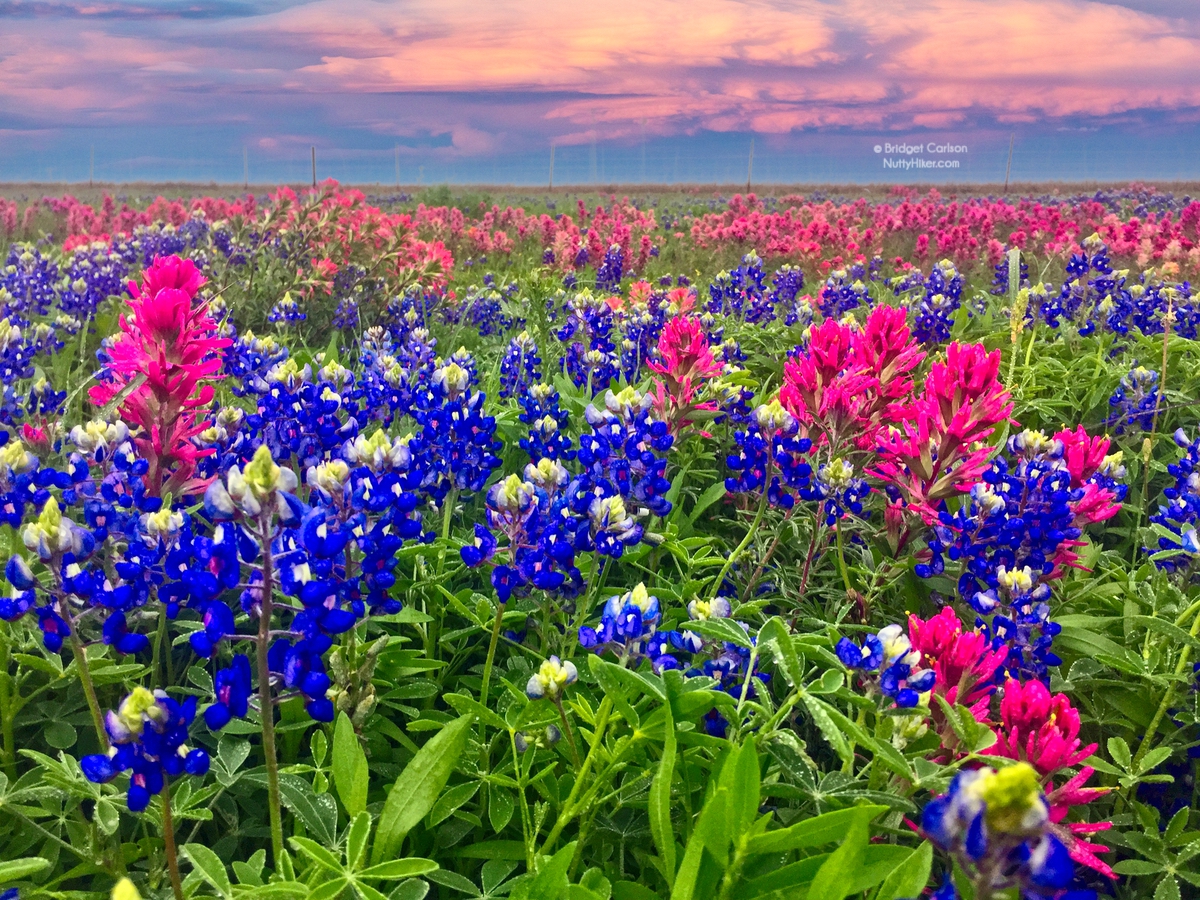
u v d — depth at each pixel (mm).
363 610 442
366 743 489
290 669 352
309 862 393
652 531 643
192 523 568
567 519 487
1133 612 577
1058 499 561
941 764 422
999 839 252
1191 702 515
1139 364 1135
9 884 421
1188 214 2695
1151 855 462
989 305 1563
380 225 1566
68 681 500
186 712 333
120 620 392
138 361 535
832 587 676
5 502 458
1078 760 392
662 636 435
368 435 802
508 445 798
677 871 376
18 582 379
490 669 489
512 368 961
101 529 457
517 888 365
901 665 388
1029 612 509
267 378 602
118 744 326
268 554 349
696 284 2324
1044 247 2869
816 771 410
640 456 571
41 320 1275
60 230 3562
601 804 431
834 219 4062
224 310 1186
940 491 610
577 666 512
